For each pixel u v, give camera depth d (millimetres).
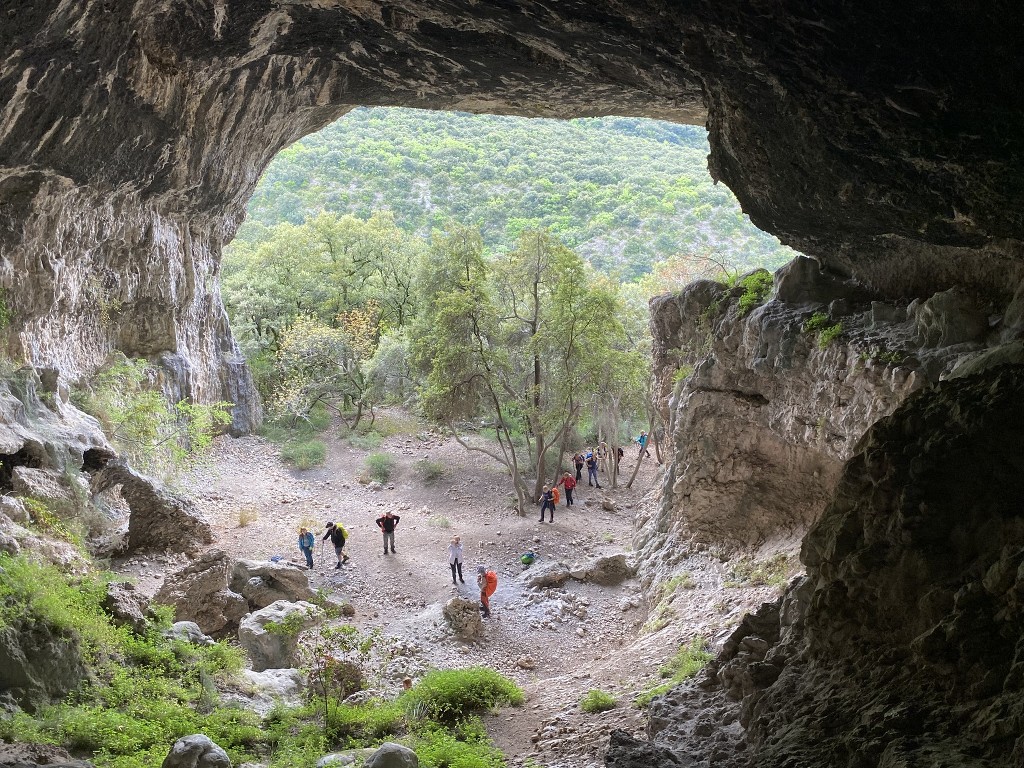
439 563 24125
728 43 9312
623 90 16891
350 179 87500
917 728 6781
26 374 20297
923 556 7750
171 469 26359
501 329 29531
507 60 15008
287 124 23844
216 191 26078
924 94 8367
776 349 16172
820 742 7469
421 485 30812
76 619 13070
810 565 9258
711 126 11969
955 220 10000
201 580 18141
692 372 20891
